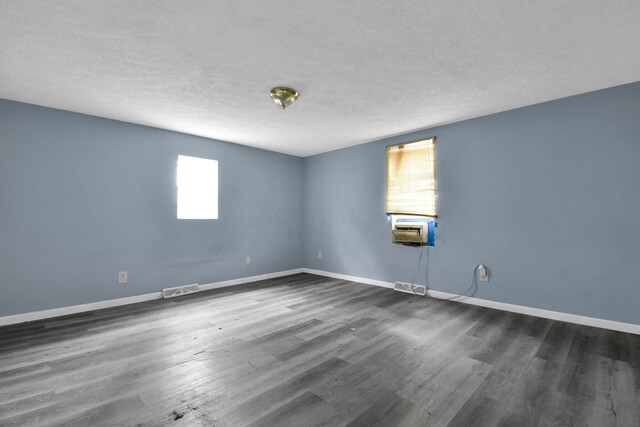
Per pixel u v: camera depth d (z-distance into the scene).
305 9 1.76
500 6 1.74
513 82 2.76
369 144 4.96
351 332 2.84
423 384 1.94
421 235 4.11
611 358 2.28
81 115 3.50
